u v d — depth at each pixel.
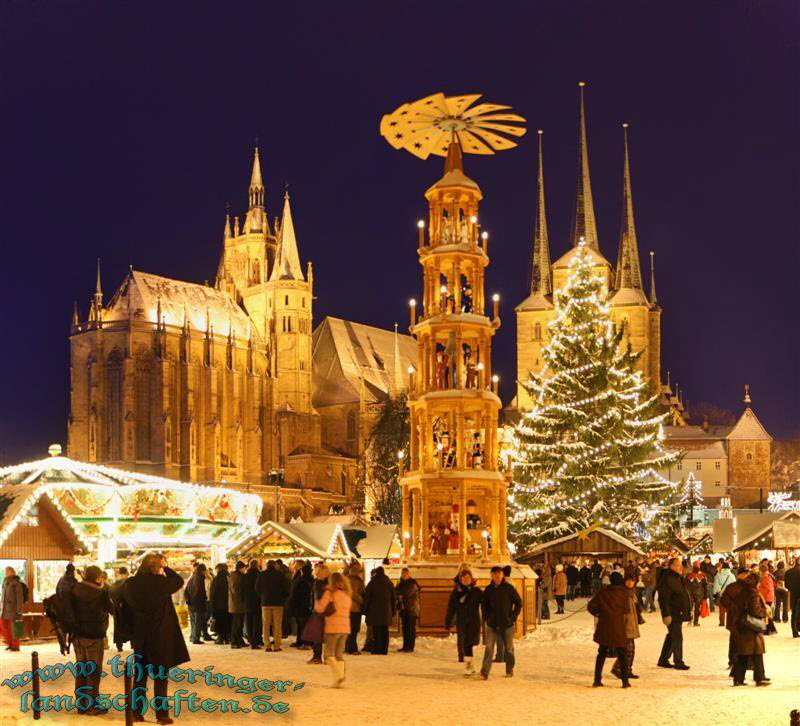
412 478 36.81
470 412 37.50
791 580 38.38
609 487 72.56
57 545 40.12
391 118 37.81
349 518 110.88
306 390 179.88
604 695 22.19
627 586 23.83
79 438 153.25
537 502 72.69
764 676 23.86
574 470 72.75
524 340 149.75
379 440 140.38
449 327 37.19
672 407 185.25
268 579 32.38
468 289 39.03
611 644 23.20
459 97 36.78
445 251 37.75
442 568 35.16
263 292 183.50
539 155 152.88
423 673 25.98
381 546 58.66
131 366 151.62
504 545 37.25
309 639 23.56
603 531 65.31
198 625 35.78
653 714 19.77
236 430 164.75
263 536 49.09
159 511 44.84
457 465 36.28
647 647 34.38
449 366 36.94
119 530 44.38
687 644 35.44
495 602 24.69
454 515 37.47
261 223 189.75
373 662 28.53
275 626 32.38
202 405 159.25
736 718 19.41
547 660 29.33
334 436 186.50
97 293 155.88
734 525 67.19
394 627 36.09
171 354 156.00
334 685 23.33
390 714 19.67
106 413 152.25
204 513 47.00
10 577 34.25
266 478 171.25
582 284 77.56
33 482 43.88
